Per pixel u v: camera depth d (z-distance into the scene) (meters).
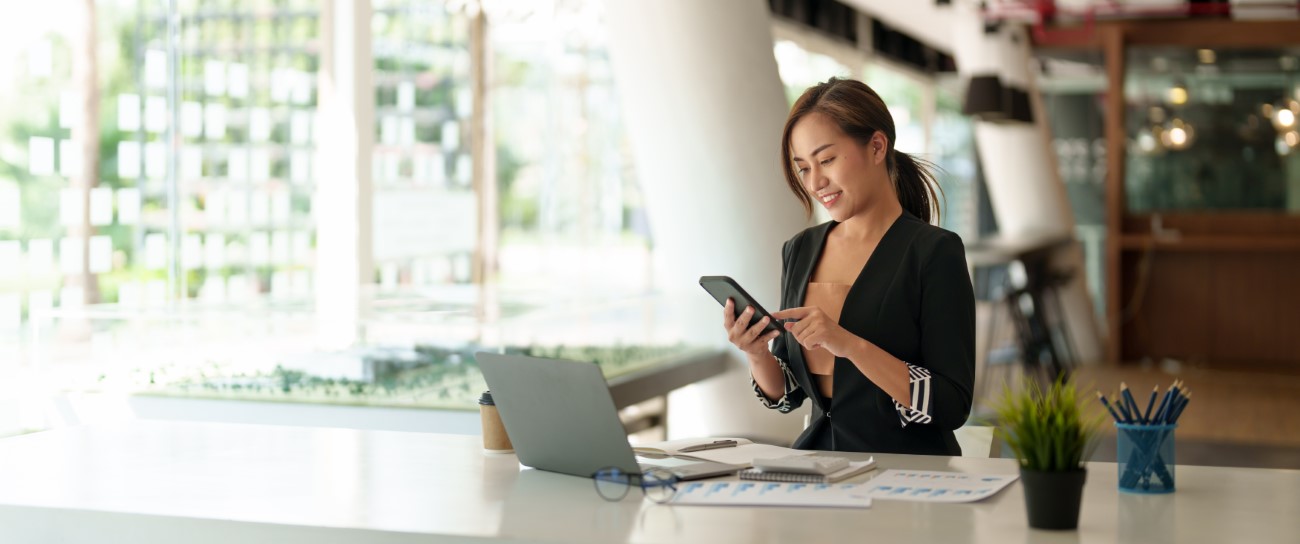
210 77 6.31
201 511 1.96
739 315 2.54
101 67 5.77
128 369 4.48
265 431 2.82
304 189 6.79
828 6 11.08
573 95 9.02
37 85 5.46
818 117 2.60
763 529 1.80
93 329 4.49
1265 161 11.02
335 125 6.63
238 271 6.47
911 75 14.12
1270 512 1.92
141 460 2.43
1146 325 11.18
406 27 7.50
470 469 2.31
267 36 6.54
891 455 2.46
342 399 4.33
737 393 5.78
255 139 6.53
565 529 1.81
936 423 2.48
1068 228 11.24
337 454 2.49
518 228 8.59
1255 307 10.96
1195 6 10.29
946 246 2.53
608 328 5.05
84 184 5.69
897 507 1.94
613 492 2.07
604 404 2.08
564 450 2.21
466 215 8.10
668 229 5.74
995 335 11.66
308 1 6.63
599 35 9.14
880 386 2.42
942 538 1.74
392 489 2.12
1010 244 9.49
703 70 5.47
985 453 3.04
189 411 4.43
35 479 2.23
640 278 9.44
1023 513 1.90
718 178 5.55
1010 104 9.61
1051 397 1.84
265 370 4.38
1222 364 10.81
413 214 7.57
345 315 4.37
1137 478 2.08
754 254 5.59
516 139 8.58
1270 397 8.88
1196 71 11.13
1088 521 1.86
